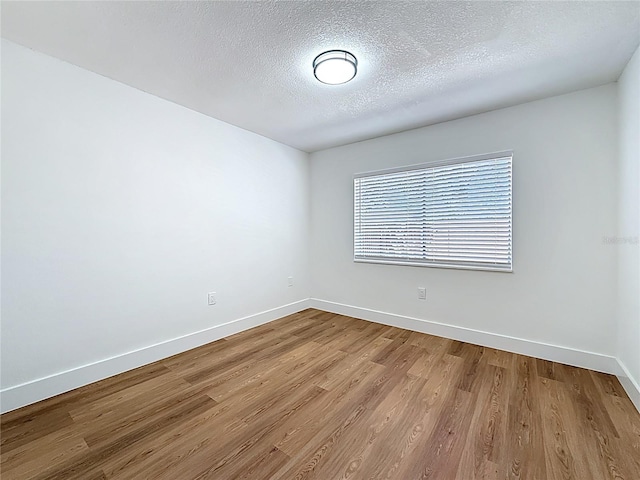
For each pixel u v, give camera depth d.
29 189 1.87
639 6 1.44
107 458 1.43
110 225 2.24
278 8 1.47
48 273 1.95
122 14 1.52
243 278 3.29
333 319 3.67
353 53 1.83
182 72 2.10
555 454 1.44
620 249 2.12
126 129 2.31
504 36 1.67
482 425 1.66
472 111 2.71
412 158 3.20
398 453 1.46
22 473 1.35
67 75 2.00
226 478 1.32
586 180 2.30
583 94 2.29
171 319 2.64
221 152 3.02
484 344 2.78
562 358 2.41
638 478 1.30
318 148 3.97
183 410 1.82
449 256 2.98
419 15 1.51
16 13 1.51
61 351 2.01
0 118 1.76
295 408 1.84
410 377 2.21
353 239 3.74
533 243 2.52
